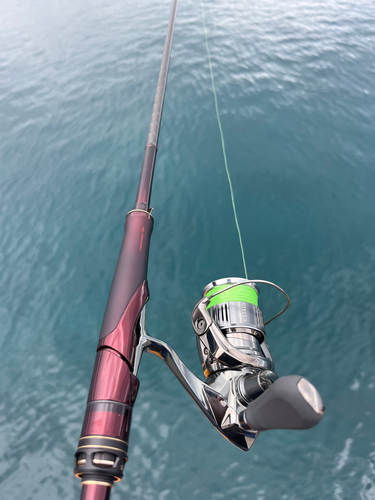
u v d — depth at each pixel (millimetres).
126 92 6215
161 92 2215
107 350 1008
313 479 2543
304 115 5594
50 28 7965
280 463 2625
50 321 3658
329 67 6434
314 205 4359
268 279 3701
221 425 1091
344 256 3818
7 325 3658
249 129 5402
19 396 3152
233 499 2490
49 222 4578
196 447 2738
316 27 7441
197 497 2516
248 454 2678
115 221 4469
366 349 3135
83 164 5223
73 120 5914
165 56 2635
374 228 4059
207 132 5379
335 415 2818
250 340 1422
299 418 728
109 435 864
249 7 8070
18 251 4316
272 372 1116
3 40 7820
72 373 3271
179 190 4660
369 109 5676
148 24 7684
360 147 5090
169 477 2609
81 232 4414
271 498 2482
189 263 3912
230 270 3807
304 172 4766
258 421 830
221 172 4805
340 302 3465
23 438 2912
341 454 2639
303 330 3301
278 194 4500
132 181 4871
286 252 3904
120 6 8359
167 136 5398
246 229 4152
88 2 8641
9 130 5910
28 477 2721
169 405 2963
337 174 4723
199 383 1131
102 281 3932
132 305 1111
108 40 7363
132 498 2535
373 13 7895
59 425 2967
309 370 3068
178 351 3287
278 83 6152
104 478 830
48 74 6840
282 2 8234
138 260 1247
